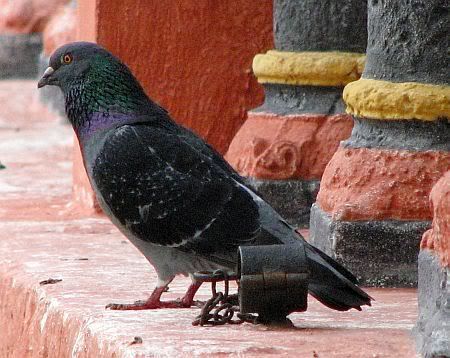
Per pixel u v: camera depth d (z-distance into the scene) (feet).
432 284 28.78
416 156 38.93
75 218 52.42
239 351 28.12
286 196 48.24
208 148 34.88
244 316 31.50
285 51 49.62
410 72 39.29
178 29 54.39
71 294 36.32
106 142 34.50
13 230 49.14
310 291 31.40
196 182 33.40
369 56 40.52
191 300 34.27
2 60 112.06
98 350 30.35
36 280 38.68
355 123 41.11
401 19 39.11
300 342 29.25
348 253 38.75
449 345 26.78
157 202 33.42
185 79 54.70
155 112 35.45
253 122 50.08
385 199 38.81
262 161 48.26
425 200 38.63
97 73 35.01
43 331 35.60
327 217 39.83
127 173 33.91
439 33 38.78
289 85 49.14
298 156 48.26
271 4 55.16
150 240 33.78
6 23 112.57
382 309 34.76
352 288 30.81
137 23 53.83
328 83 48.39
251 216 32.91
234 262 32.96
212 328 31.01
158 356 27.99
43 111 94.22
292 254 30.78
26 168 67.67
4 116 92.84
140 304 34.09
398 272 38.70
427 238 29.63
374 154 39.47
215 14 54.65
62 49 35.45
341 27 48.44
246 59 55.11
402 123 39.24
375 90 39.34
